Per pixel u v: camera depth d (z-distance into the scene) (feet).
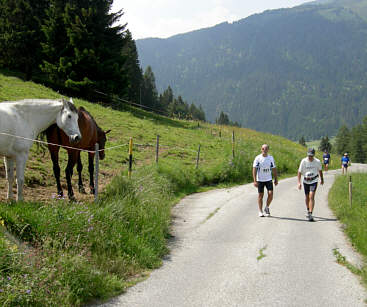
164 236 23.57
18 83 82.64
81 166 30.19
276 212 32.78
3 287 12.07
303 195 43.96
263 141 114.01
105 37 102.32
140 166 46.42
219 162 58.44
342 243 23.11
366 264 18.99
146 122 88.28
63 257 15.12
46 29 94.17
